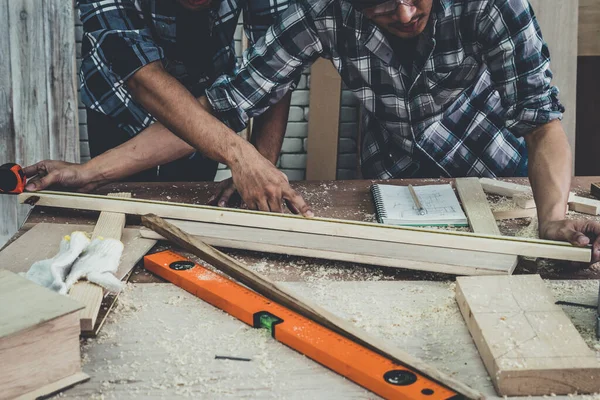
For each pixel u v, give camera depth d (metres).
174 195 1.96
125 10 1.87
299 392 1.06
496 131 2.30
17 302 1.08
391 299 1.36
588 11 3.07
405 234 1.56
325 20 1.80
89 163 1.93
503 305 1.24
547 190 1.67
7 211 3.19
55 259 1.37
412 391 1.01
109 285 1.33
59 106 3.12
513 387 1.05
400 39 1.85
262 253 1.59
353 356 1.11
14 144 3.13
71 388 1.08
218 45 2.10
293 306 1.25
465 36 1.77
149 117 2.21
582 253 1.46
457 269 1.45
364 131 2.52
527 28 1.67
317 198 1.93
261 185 1.69
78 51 3.25
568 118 3.05
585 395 1.05
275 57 1.83
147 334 1.23
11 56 3.06
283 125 2.11
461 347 1.19
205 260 1.46
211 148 1.74
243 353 1.17
